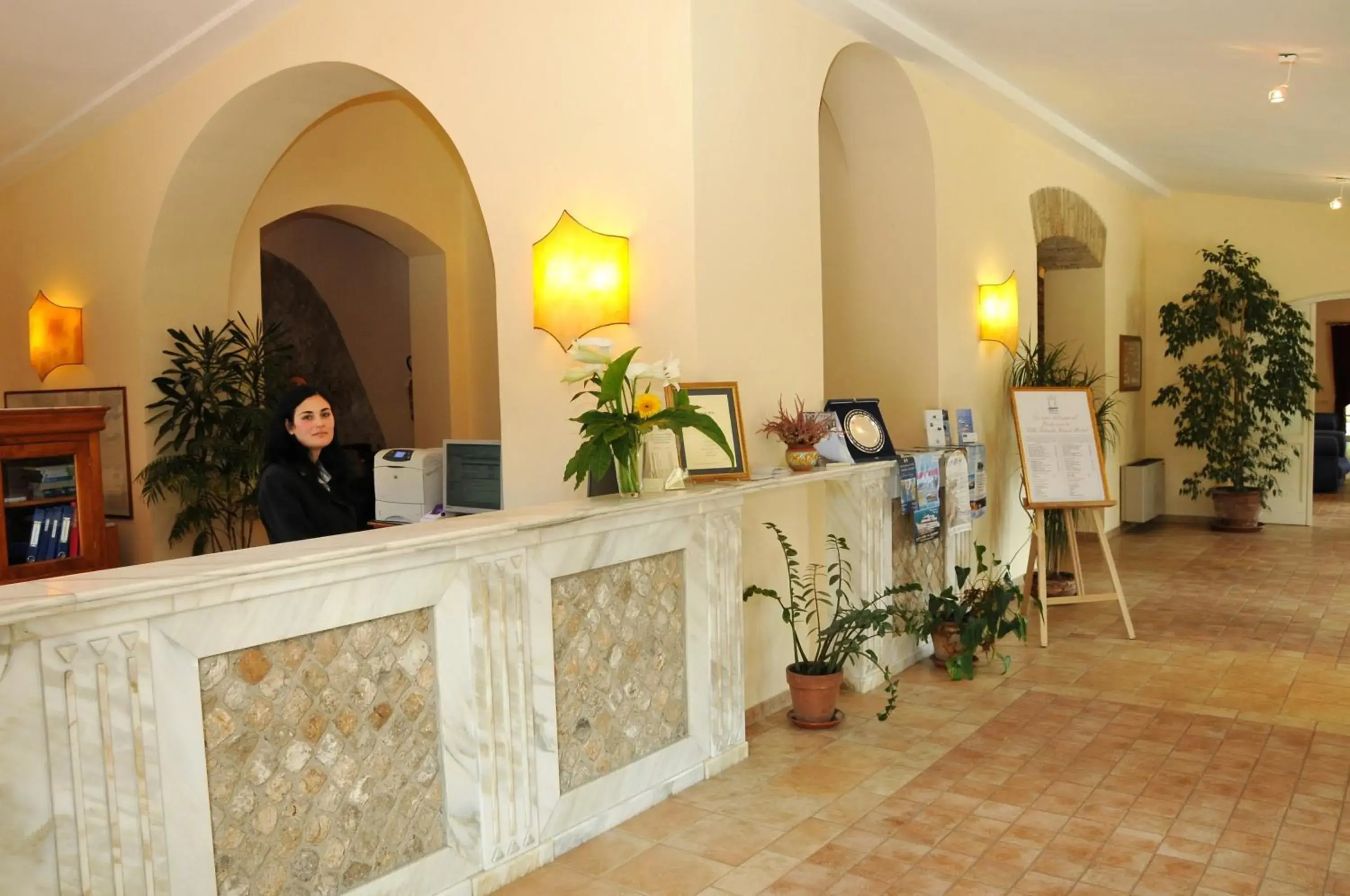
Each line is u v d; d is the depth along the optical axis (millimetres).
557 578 3031
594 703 3186
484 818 2781
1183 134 6730
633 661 3330
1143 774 3598
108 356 6340
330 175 6777
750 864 2961
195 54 5305
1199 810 3283
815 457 4121
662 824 3238
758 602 4191
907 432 5684
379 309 9609
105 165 6234
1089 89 5816
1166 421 9766
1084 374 7770
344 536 2619
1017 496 6844
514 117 4230
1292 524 9336
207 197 6000
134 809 2057
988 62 5430
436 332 7711
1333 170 7266
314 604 2369
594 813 3154
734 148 3988
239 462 5992
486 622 2768
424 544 2541
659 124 3812
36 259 6879
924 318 5594
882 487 4727
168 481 5949
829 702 4102
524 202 4227
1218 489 9156
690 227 3766
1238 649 5238
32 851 1915
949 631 4906
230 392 6098
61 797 1952
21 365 7172
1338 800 3348
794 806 3361
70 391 6605
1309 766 3641
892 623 4809
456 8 4375
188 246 6148
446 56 4426
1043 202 7121
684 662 3549
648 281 3889
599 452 3279
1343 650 5191
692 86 3734
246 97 5316
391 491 4996
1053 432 5801
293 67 4984
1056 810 3301
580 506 3186
